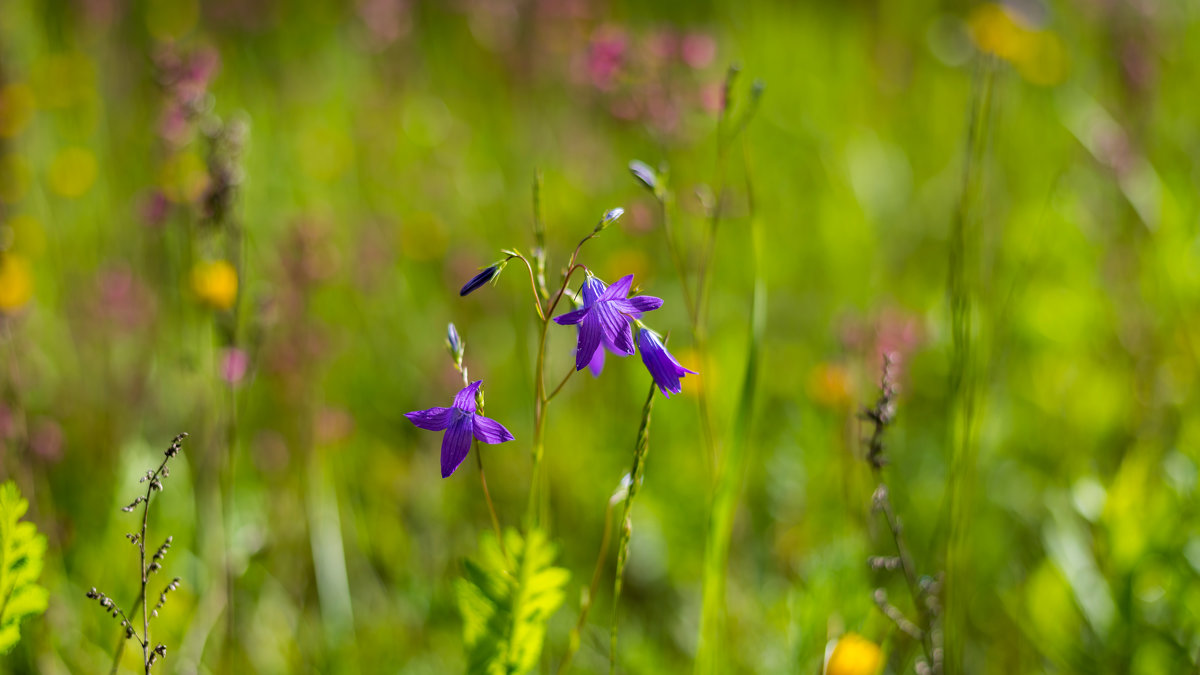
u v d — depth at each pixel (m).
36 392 1.29
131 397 1.28
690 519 1.14
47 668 1.04
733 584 1.11
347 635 1.08
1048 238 1.45
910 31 2.53
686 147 1.49
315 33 2.41
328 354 1.33
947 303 1.29
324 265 1.33
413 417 0.93
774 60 2.20
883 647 1.00
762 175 1.83
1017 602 1.08
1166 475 1.07
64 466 1.19
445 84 2.37
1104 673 1.04
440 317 1.57
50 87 1.81
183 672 1.05
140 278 1.47
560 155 1.86
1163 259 1.31
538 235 0.96
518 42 2.08
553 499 1.18
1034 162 1.84
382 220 1.76
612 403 1.33
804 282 1.63
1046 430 1.20
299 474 1.16
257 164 1.85
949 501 1.01
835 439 1.16
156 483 0.94
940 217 1.78
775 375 1.39
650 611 1.13
